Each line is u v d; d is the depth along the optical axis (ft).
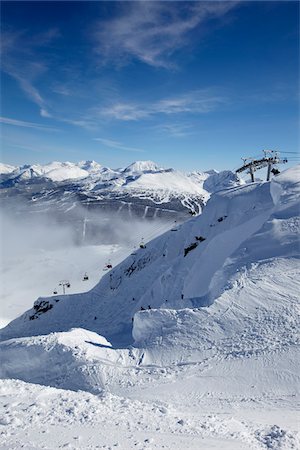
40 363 71.36
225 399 47.24
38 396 39.47
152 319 75.00
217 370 55.16
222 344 61.98
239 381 51.26
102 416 32.91
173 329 70.23
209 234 155.12
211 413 42.37
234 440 28.81
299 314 62.85
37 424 30.83
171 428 30.66
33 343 75.46
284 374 50.55
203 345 63.67
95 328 162.81
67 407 35.04
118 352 69.26
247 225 121.29
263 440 29.68
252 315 66.49
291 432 30.48
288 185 118.42
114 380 59.62
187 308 79.15
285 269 76.33
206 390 50.55
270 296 69.51
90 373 62.75
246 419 38.70
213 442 28.17
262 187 146.51
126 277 197.16
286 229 90.74
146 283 177.68
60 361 69.36
